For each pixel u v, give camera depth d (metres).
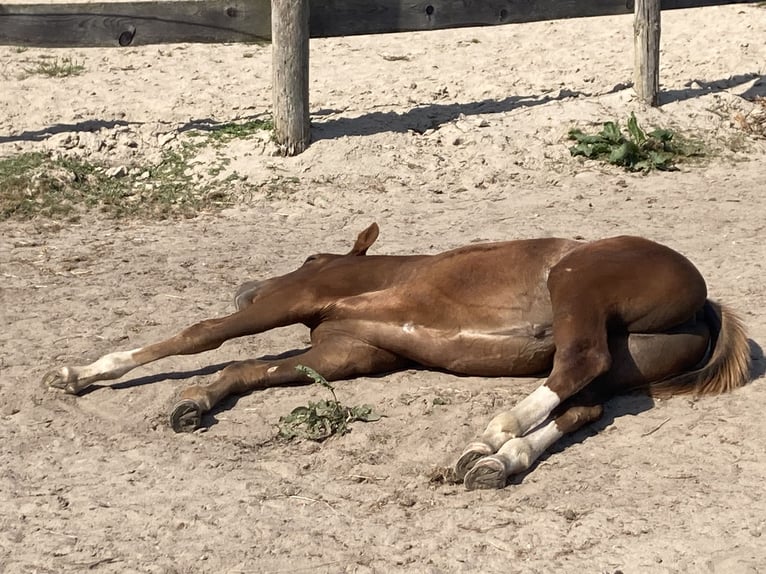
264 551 4.07
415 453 4.76
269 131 9.54
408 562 3.97
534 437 4.59
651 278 4.75
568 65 11.68
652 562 3.88
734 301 6.36
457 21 9.88
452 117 10.12
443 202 8.73
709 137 9.92
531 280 5.05
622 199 8.69
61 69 11.48
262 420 5.14
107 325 6.34
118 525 4.29
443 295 5.17
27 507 4.43
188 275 7.15
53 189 8.75
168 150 9.41
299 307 5.39
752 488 4.34
